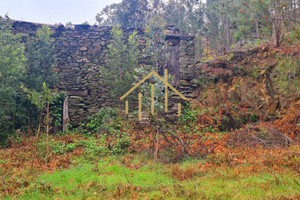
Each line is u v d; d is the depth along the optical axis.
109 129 12.82
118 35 15.05
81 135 13.70
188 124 13.91
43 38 15.23
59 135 13.65
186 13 30.53
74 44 16.66
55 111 14.42
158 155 9.13
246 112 13.62
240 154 8.34
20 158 9.32
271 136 10.20
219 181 6.16
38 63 15.04
